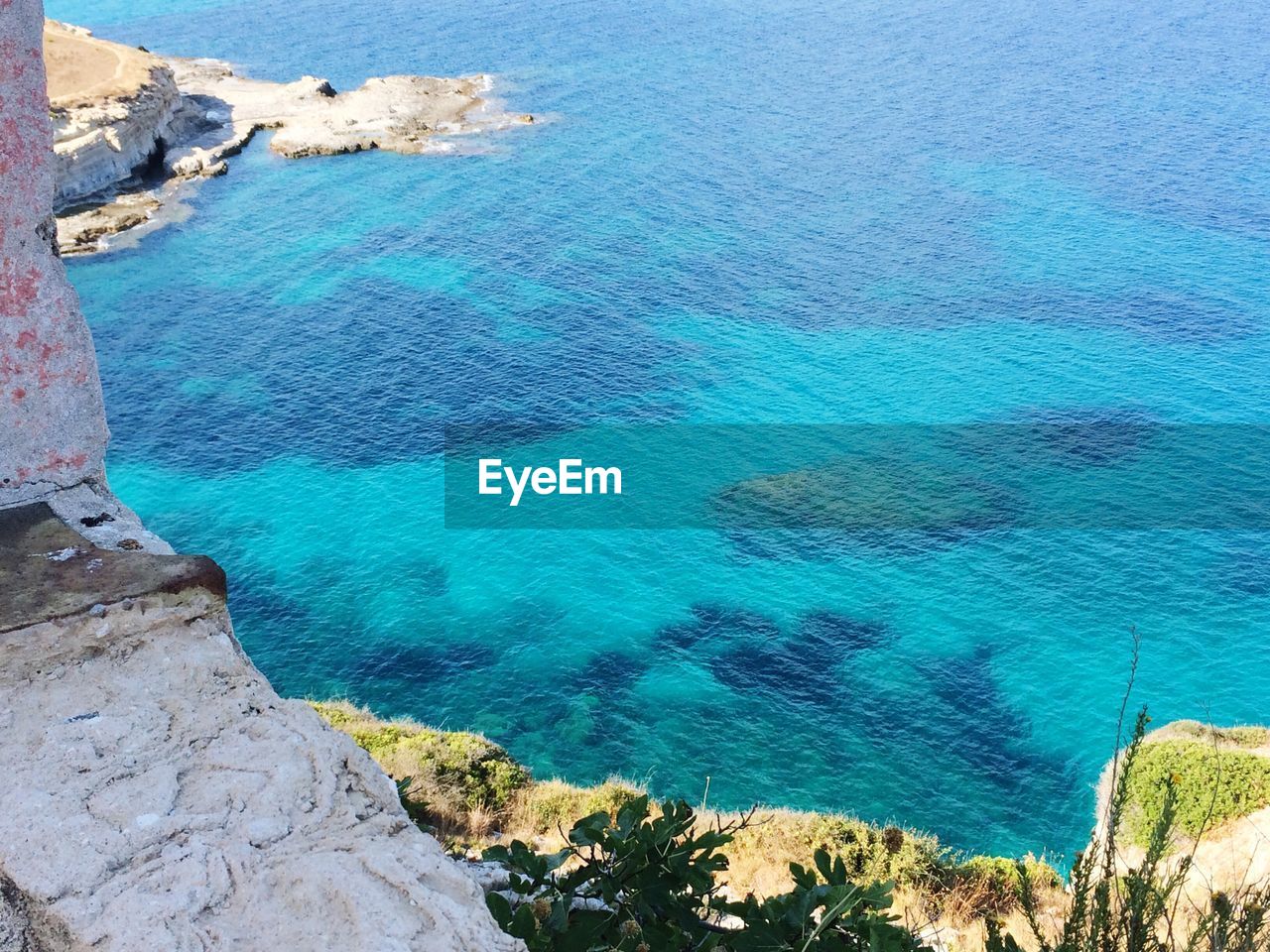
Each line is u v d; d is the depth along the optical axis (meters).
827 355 63.94
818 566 47.06
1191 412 58.78
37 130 5.67
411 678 41.03
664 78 109.38
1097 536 49.00
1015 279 72.81
